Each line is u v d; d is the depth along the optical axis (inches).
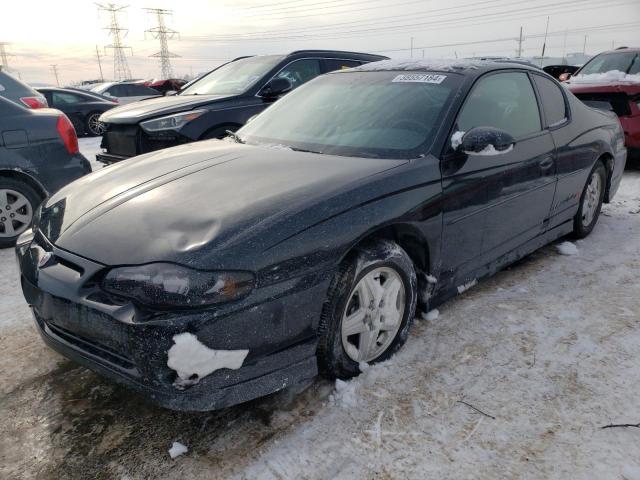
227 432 82.6
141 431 83.7
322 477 73.5
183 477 74.2
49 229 91.5
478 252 116.2
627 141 243.8
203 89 244.7
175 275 71.2
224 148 117.5
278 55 245.1
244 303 73.4
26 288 89.1
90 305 75.7
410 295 100.1
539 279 137.2
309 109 128.9
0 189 167.5
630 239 166.9
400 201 93.0
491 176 112.6
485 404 87.9
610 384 92.8
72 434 83.4
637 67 292.0
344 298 86.4
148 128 200.8
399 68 132.3
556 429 82.0
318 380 94.7
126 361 75.7
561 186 141.3
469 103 114.0
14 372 100.3
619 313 118.2
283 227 78.4
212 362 72.2
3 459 78.4
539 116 136.0
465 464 75.4
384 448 78.5
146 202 88.0
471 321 115.0
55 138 176.9
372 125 113.3
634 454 76.7
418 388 92.0
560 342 106.4
